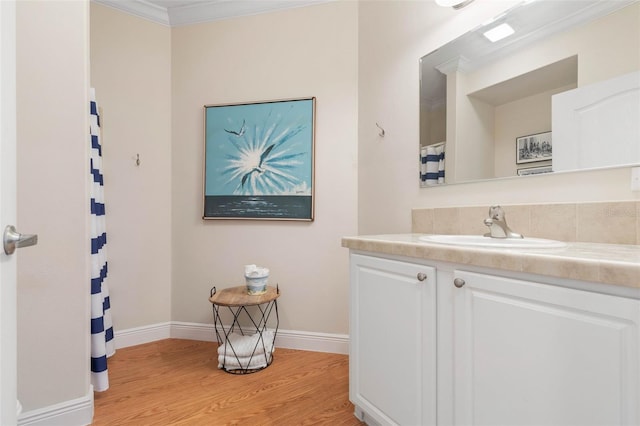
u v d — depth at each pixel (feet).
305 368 5.88
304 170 6.82
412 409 3.24
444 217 4.86
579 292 2.04
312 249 6.81
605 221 3.25
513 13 4.06
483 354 2.59
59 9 4.11
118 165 6.92
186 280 7.39
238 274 7.16
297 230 6.89
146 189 7.24
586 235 3.37
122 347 6.84
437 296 3.04
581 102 3.44
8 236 1.96
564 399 2.10
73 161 4.19
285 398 4.86
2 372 1.92
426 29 5.24
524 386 2.31
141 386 5.20
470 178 4.54
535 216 3.78
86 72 4.32
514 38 4.05
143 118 7.22
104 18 6.79
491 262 2.51
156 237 7.34
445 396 2.95
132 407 4.61
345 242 4.21
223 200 7.21
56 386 4.05
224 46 7.30
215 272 7.28
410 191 5.52
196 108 7.41
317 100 6.83
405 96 5.59
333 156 6.75
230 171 7.19
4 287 1.95
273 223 7.02
